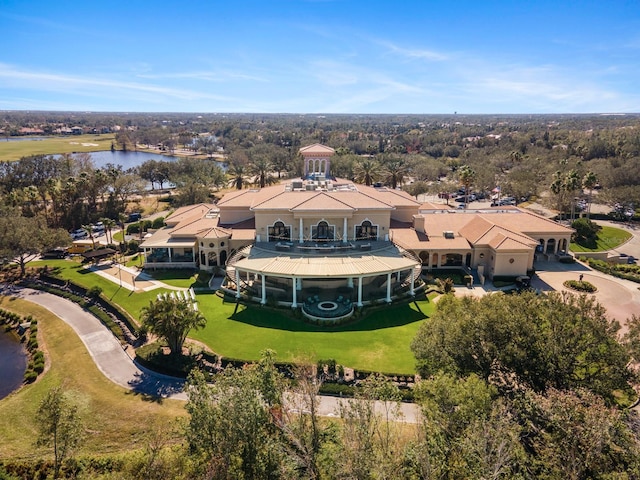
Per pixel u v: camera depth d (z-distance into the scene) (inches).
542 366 1250.6
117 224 4229.8
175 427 1320.1
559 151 7081.7
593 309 1328.7
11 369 1845.5
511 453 904.9
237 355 1809.8
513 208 3432.6
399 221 3083.2
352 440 949.2
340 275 2178.9
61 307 2383.1
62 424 1115.3
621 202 4286.4
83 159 6097.4
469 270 2770.7
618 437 951.0
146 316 1740.9
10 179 4719.5
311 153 3356.3
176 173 5753.0
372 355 1798.7
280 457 991.0
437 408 1061.1
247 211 3026.6
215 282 2652.6
